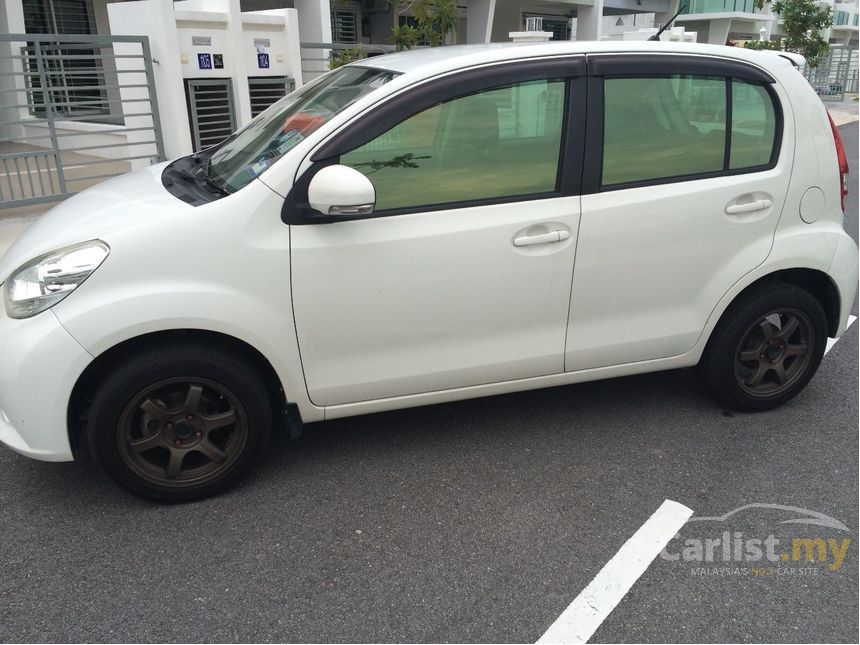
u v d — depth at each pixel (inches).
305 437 138.6
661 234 128.0
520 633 92.0
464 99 116.0
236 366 113.2
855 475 127.1
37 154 286.2
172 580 100.7
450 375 124.5
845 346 184.7
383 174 113.7
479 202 118.6
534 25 480.4
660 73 125.3
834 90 1214.3
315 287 112.0
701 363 144.9
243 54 344.8
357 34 614.5
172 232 106.1
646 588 100.1
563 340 129.0
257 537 109.8
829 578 102.3
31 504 117.9
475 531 111.6
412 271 115.6
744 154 132.7
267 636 91.1
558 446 135.9
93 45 304.3
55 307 104.0
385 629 92.4
